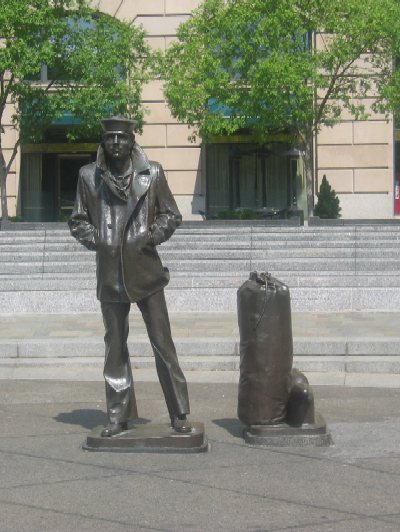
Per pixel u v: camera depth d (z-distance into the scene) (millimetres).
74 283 15531
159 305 7477
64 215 31891
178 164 31875
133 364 11117
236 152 32594
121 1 31516
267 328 7629
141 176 7395
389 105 26266
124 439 7418
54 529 5703
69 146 33094
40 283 15492
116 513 6000
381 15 24625
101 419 8648
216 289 14727
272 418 7699
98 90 26484
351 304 14656
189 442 7395
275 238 19641
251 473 6875
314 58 25375
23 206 33188
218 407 9180
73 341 11477
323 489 6504
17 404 9359
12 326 13312
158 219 7457
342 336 11852
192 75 25719
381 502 6227
